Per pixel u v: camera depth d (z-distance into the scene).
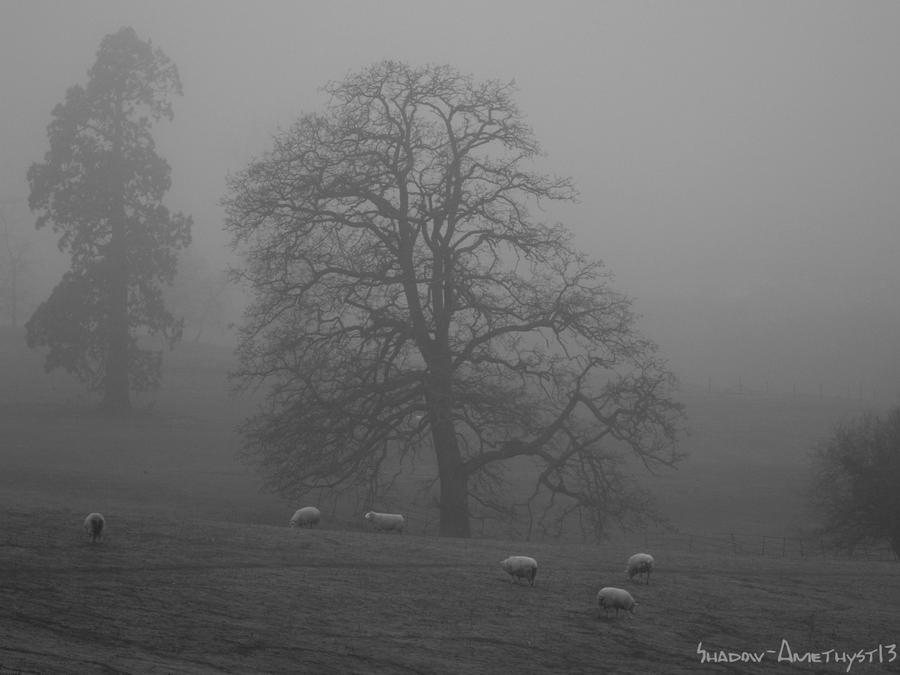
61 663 28.23
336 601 40.69
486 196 80.81
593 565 54.25
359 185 78.94
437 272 81.06
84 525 46.75
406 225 80.75
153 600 37.59
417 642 36.84
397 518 65.25
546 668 35.91
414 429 81.31
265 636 35.22
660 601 46.19
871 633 44.91
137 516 57.03
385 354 81.69
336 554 50.00
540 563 53.72
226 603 38.47
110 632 33.19
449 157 81.31
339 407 79.81
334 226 81.19
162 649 32.25
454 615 40.78
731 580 53.00
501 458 81.69
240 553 47.75
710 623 43.84
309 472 82.31
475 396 80.00
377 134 79.69
